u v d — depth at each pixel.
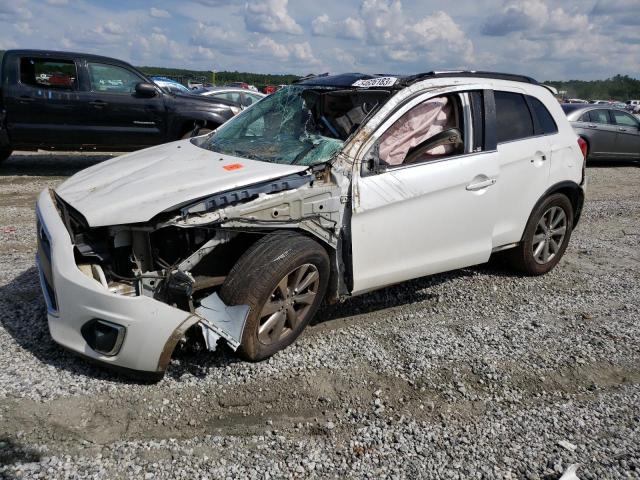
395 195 3.99
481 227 4.69
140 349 3.04
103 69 9.47
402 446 2.93
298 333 3.78
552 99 5.46
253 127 4.55
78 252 3.24
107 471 2.57
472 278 5.46
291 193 3.53
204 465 2.66
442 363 3.78
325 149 3.92
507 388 3.57
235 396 3.22
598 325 4.59
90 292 3.05
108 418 2.94
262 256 3.38
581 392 3.61
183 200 3.20
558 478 2.79
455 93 4.46
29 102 8.96
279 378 3.44
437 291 5.07
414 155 4.18
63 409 2.96
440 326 4.36
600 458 2.96
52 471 2.53
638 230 7.93
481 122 4.62
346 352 3.82
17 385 3.11
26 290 4.39
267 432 2.96
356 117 4.11
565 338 4.32
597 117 13.46
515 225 5.06
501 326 4.44
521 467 2.85
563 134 5.41
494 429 3.14
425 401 3.35
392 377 3.57
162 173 3.64
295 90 4.66
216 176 3.54
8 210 6.99
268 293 3.38
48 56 9.09
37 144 9.23
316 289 3.75
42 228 3.46
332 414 3.16
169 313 3.07
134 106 9.62
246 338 3.36
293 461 2.75
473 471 2.79
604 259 6.43
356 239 3.88
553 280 5.57
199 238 3.38
